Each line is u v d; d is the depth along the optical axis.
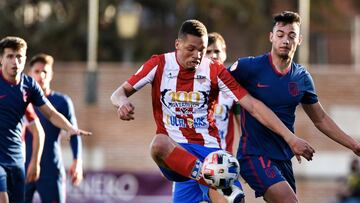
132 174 62.62
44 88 37.47
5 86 31.47
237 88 27.27
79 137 38.00
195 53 26.42
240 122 30.14
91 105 68.06
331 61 112.75
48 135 37.78
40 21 112.50
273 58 27.97
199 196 31.17
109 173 62.56
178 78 27.03
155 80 27.16
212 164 26.52
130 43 86.00
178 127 27.36
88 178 62.31
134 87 26.92
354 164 60.62
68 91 68.25
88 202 62.25
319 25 112.62
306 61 69.75
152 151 26.94
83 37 109.06
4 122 31.50
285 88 27.88
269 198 27.88
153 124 68.00
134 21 77.56
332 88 69.06
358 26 112.50
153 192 62.56
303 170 68.00
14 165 31.84
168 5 115.31
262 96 27.95
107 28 109.69
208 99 27.34
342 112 69.06
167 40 116.25
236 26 110.62
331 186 68.00
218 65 27.34
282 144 28.08
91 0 69.38
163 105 27.31
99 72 68.31
